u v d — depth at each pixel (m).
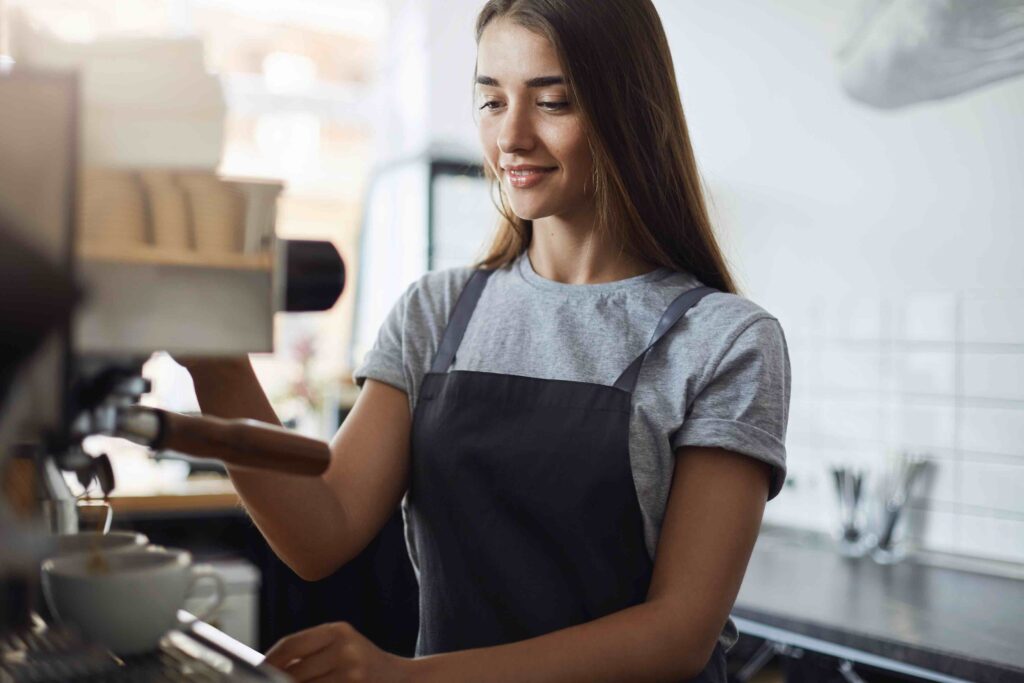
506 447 1.10
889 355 2.53
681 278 1.17
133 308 0.70
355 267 4.76
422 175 4.10
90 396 0.70
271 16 4.59
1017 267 2.25
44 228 0.66
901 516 2.47
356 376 1.22
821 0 2.64
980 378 2.33
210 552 2.70
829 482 2.68
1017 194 2.24
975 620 1.84
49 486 0.83
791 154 2.75
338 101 4.73
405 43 4.33
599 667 0.90
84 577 0.71
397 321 1.24
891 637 1.72
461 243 4.09
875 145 2.54
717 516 1.01
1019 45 2.20
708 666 1.09
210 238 0.73
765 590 2.11
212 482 2.98
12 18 0.70
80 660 0.71
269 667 0.70
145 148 0.70
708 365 1.07
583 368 1.12
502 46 1.07
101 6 2.73
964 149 2.34
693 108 3.04
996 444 2.30
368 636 1.74
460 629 1.11
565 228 1.18
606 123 1.06
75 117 0.66
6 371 0.67
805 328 2.74
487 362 1.17
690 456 1.06
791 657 1.92
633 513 1.08
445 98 4.07
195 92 0.71
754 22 2.83
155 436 0.67
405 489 1.19
